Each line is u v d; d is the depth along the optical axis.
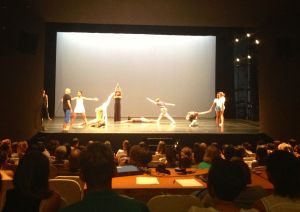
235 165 2.23
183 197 2.88
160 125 14.38
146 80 17.98
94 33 17.69
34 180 2.26
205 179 3.81
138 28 16.81
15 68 10.51
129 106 17.92
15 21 10.30
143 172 4.23
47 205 2.29
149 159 5.46
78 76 17.67
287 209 2.29
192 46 18.14
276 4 9.88
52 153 7.18
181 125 14.51
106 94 17.80
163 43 18.08
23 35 10.49
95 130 12.19
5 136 10.22
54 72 17.89
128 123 15.24
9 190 2.33
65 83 17.61
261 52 12.55
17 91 10.66
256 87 17.91
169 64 18.08
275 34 11.73
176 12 10.73
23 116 10.97
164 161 6.41
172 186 3.61
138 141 11.48
